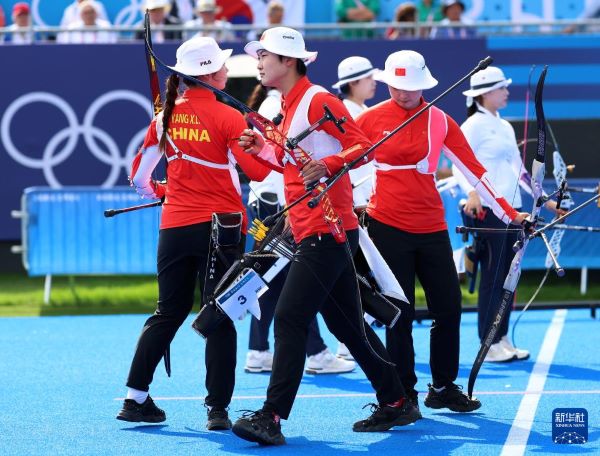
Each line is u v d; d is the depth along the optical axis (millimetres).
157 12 20547
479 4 22438
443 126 10133
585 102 19484
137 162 9891
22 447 9195
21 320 16828
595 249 17812
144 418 9969
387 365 9578
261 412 9078
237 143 9398
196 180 9547
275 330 9125
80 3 21812
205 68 9484
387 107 10195
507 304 10305
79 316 17234
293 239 9227
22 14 20641
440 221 10180
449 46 19375
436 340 10344
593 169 19484
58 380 12297
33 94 19594
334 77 19375
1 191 19672
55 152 19672
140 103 19625
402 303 10055
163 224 9688
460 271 13852
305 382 12203
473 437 9445
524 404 10812
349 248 9031
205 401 9883
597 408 10570
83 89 19594
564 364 13047
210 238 9523
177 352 14078
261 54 9094
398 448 9070
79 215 17609
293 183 9125
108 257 17641
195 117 9477
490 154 12828
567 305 16641
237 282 9258
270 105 11891
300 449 9055
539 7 22406
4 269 20281
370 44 19391
